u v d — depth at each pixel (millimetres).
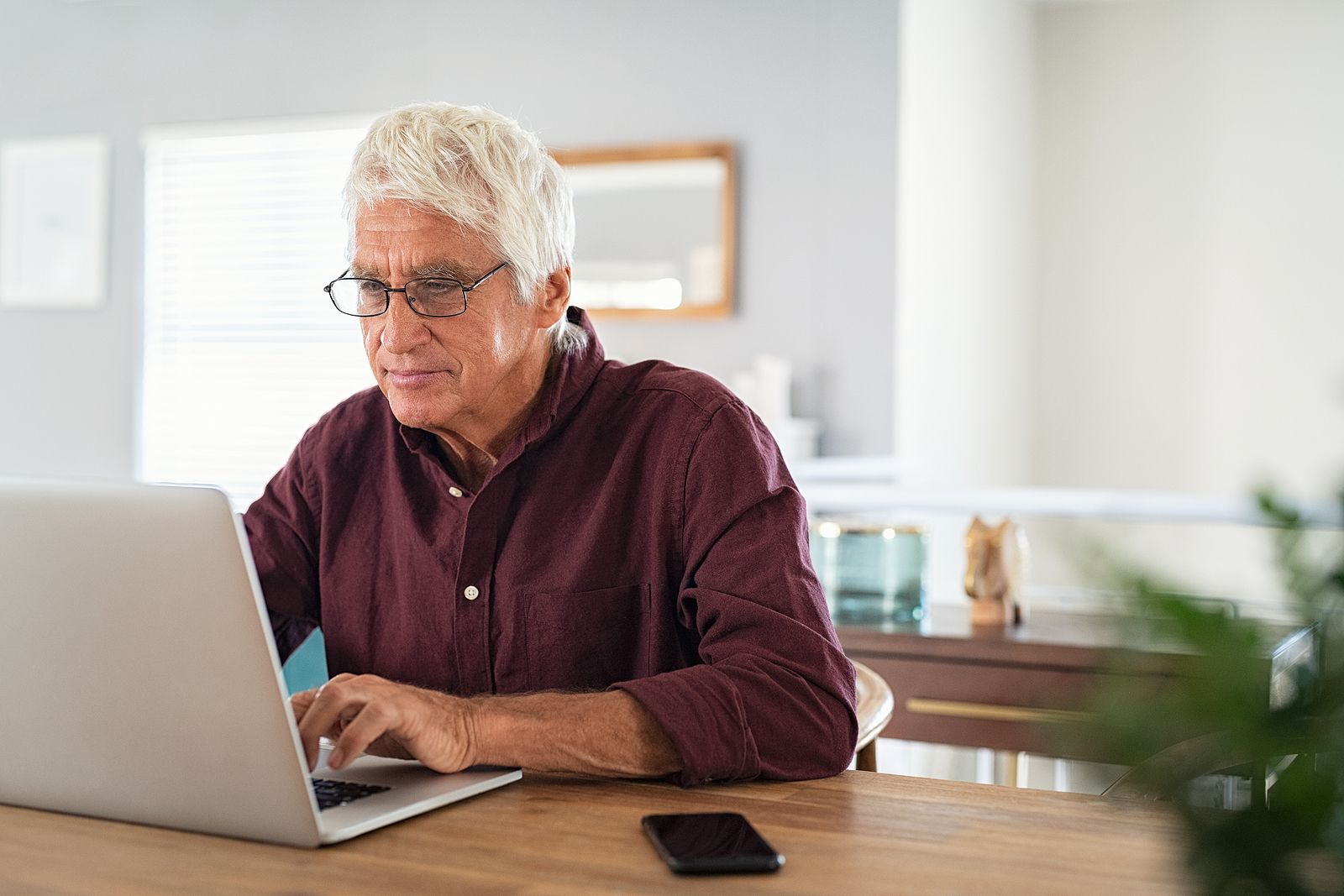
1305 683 435
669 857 895
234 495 5320
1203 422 5613
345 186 1368
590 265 4824
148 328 5426
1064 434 5859
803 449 4465
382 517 1508
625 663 1420
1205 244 5602
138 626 957
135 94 5414
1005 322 5570
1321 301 5422
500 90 4949
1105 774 420
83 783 1025
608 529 1414
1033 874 888
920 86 4625
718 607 1285
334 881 878
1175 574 434
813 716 1192
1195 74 5605
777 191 4621
